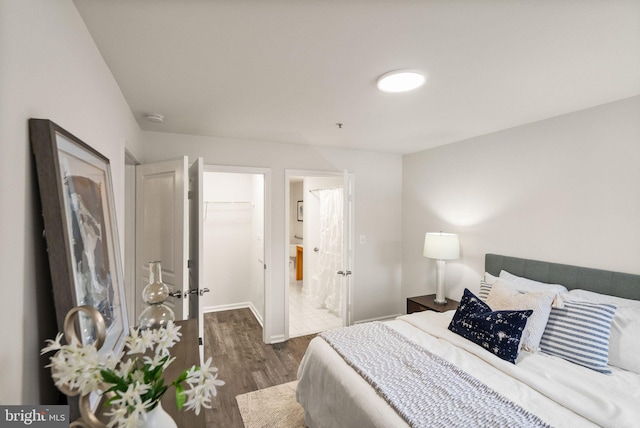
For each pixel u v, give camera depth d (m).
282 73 1.80
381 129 3.00
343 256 3.64
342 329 2.33
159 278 1.46
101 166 1.29
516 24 1.32
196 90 2.03
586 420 1.33
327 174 3.86
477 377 1.65
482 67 1.72
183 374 0.73
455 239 3.25
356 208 4.08
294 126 2.91
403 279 4.32
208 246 4.70
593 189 2.31
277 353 3.32
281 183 3.63
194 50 1.53
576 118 2.42
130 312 2.73
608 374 1.68
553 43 1.47
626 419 1.28
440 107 2.38
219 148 3.33
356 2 1.17
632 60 1.64
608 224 2.23
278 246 3.63
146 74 1.79
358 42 1.47
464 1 1.17
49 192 0.80
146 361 0.73
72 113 1.12
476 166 3.26
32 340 0.78
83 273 0.96
